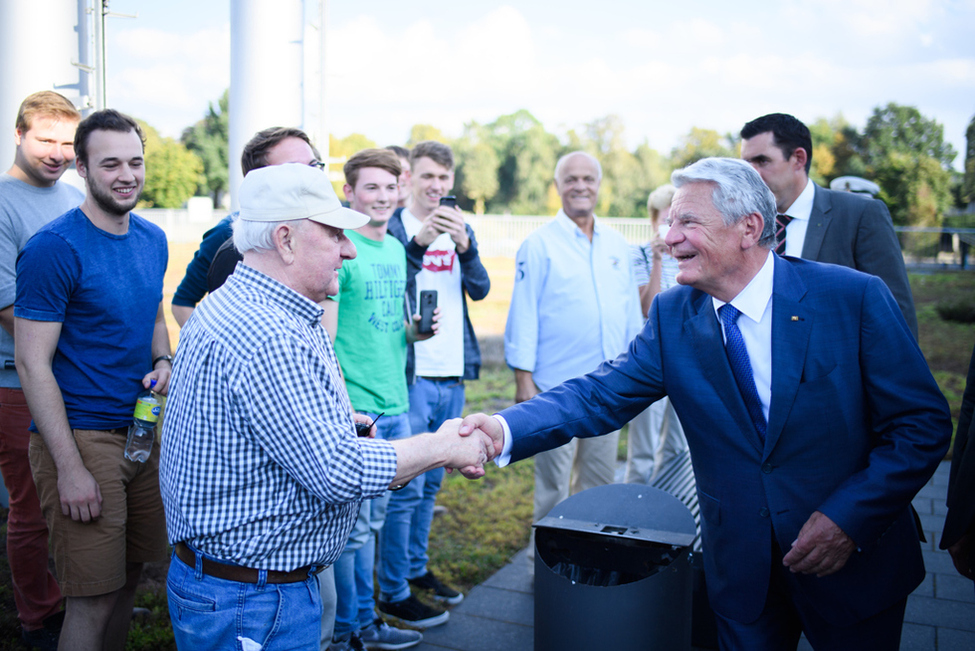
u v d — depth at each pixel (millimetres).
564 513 2336
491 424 1976
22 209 2854
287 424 1482
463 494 4996
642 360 2111
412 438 1750
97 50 4309
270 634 1593
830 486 1859
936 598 3523
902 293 2916
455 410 3766
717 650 2971
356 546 2814
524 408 2074
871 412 1879
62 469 2211
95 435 2332
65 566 2287
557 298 3652
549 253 3668
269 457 1539
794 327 1851
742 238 1854
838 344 1837
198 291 2939
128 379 2418
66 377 2311
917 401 1780
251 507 1546
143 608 3170
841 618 1869
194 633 1600
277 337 1502
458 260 3746
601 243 3742
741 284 1911
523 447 2041
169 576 1677
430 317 3129
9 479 2781
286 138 2551
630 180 39188
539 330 3723
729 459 1938
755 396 1918
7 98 4125
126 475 2414
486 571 3836
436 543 4168
